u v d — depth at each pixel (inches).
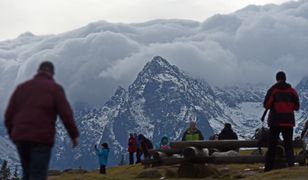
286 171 864.9
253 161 1025.5
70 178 964.6
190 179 965.2
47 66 512.4
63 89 503.8
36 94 493.0
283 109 899.4
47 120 487.5
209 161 1047.6
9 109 500.1
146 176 1027.9
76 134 493.7
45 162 482.3
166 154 1128.2
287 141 908.6
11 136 488.4
